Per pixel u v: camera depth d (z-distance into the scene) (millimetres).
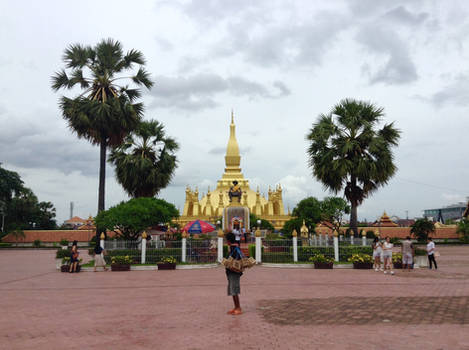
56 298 11648
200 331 7215
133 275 18328
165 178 34438
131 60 30016
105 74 28797
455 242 49906
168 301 10750
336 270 19891
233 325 7637
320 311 8922
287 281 15047
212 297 11344
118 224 23172
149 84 30344
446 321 7750
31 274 19250
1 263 26453
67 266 20344
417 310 8883
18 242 51781
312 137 29281
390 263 17625
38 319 8602
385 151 27312
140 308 9750
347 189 28203
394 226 57781
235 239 8961
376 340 6379
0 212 62500
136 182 33156
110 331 7379
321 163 28359
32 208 65688
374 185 28172
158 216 24047
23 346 6434
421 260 21594
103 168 27781
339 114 29375
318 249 22812
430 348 5910
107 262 22469
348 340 6402
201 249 23422
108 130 27484
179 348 6129
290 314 8625
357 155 27688
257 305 9820
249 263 8812
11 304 10641
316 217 39812
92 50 29266
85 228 59562
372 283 14180
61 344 6516
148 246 23422
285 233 37062
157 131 35344
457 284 13734
